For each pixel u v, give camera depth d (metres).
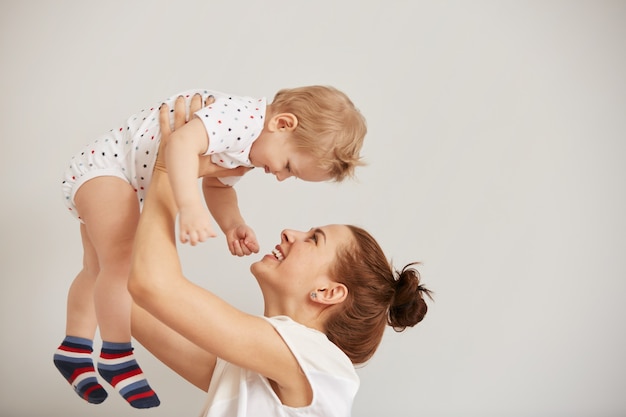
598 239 2.80
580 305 2.80
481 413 2.79
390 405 2.79
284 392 1.48
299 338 1.46
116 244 1.54
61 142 2.71
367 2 2.76
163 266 1.30
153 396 1.58
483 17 2.78
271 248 2.74
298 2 2.74
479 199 2.78
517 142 2.78
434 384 2.79
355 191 2.76
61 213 2.71
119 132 1.61
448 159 2.77
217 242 2.72
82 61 2.72
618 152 2.79
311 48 2.75
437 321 2.78
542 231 2.79
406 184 2.77
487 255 2.79
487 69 2.78
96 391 1.67
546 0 2.78
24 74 2.71
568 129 2.79
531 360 2.80
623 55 2.79
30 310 2.73
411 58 2.77
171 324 1.33
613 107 2.79
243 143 1.55
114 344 1.56
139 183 1.59
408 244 2.77
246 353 1.38
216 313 1.35
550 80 2.79
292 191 2.75
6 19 2.71
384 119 2.76
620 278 2.79
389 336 2.79
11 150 2.70
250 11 2.74
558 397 2.81
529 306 2.79
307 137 1.62
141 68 2.73
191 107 1.54
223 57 2.74
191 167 1.38
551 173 2.79
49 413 2.76
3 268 2.71
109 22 2.73
